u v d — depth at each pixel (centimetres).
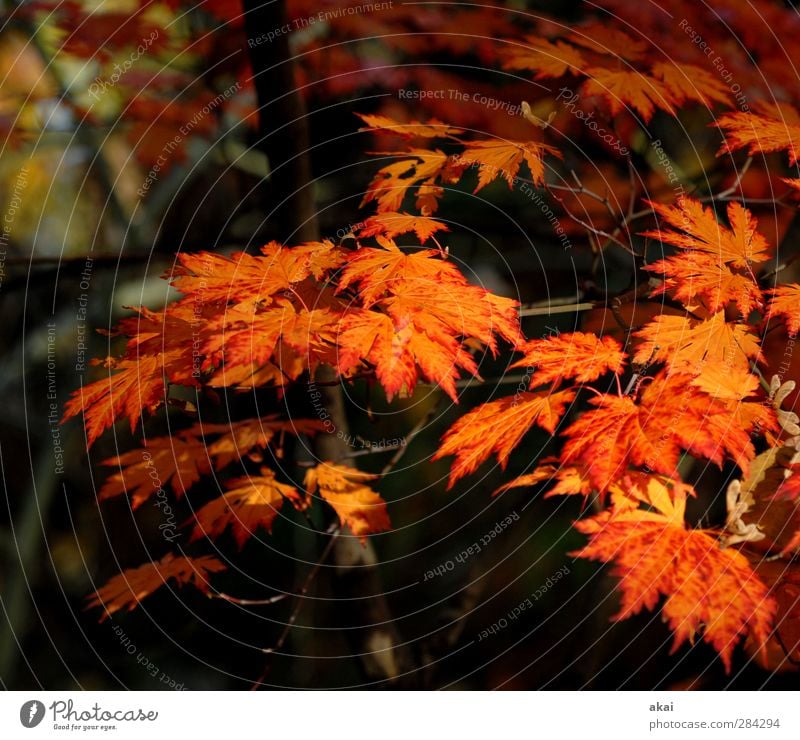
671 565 175
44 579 302
